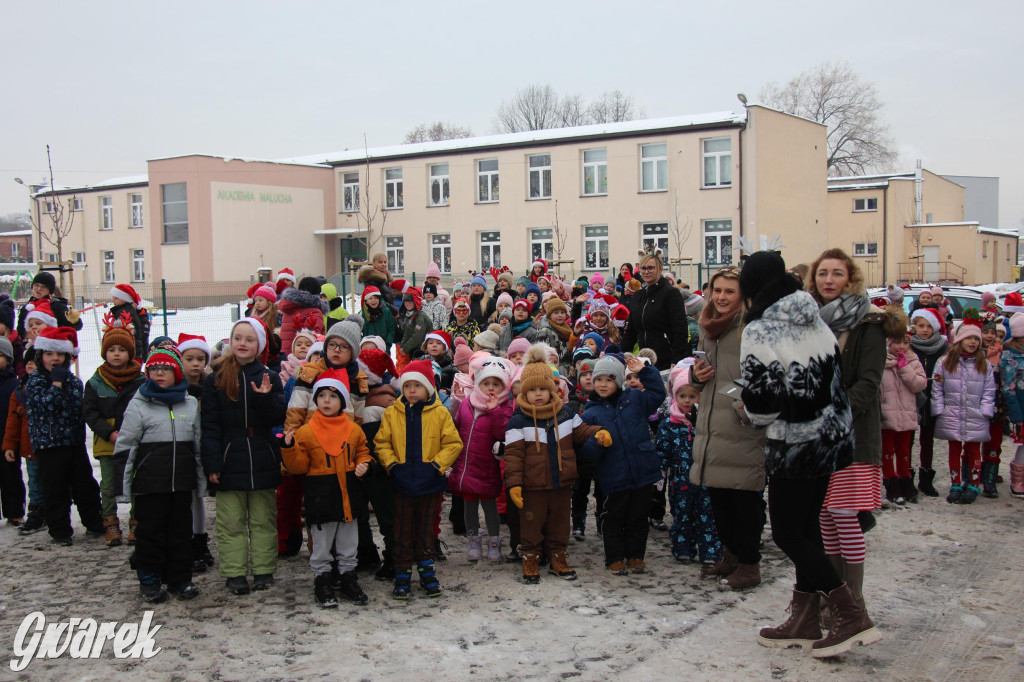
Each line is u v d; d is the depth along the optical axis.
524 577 5.61
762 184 29.17
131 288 9.29
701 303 9.99
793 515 4.26
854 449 4.48
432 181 34.94
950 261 42.25
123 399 6.14
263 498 5.44
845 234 41.47
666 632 4.69
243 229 33.62
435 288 12.11
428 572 5.34
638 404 5.82
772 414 4.19
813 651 4.25
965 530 6.74
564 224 32.03
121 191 38.72
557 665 4.25
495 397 5.94
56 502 6.46
